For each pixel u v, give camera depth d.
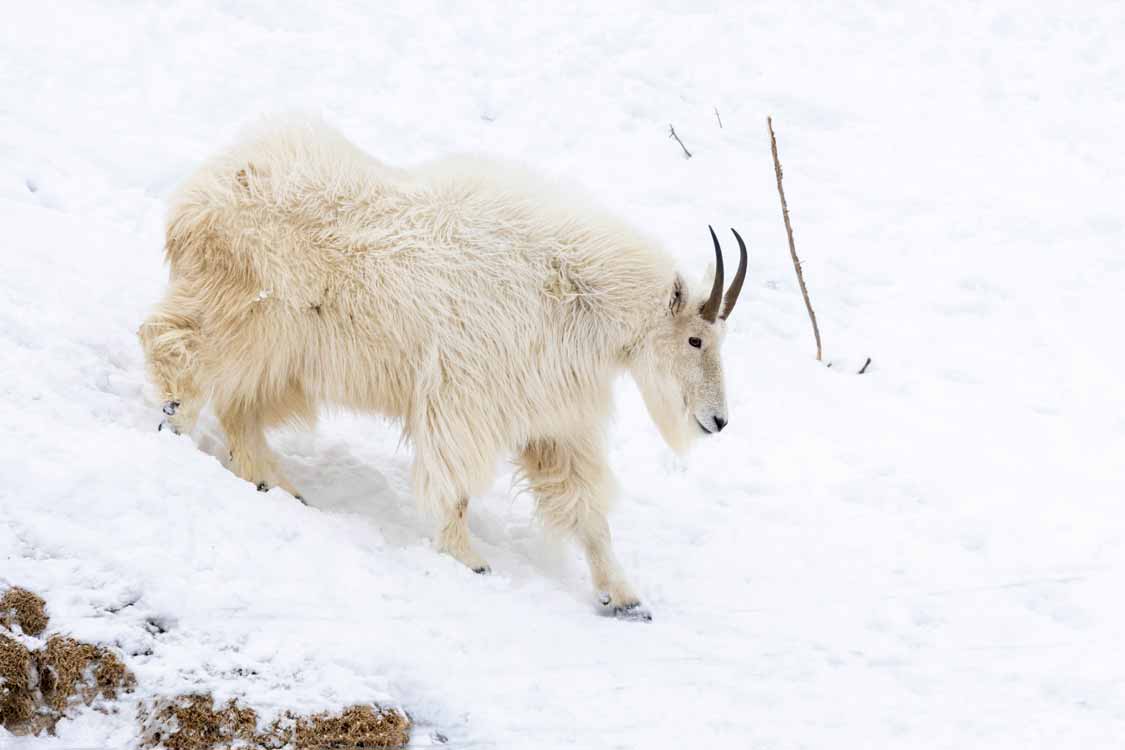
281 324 19.67
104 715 14.56
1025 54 44.75
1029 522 23.86
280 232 19.52
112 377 20.62
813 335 31.47
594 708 16.64
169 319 19.62
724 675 18.28
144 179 31.00
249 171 19.77
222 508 17.56
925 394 29.20
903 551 22.91
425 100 38.12
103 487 16.69
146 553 16.09
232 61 37.28
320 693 15.25
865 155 39.38
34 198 28.09
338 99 37.09
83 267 24.17
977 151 40.00
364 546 19.11
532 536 22.94
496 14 42.56
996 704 18.02
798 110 40.94
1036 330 32.00
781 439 26.95
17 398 18.27
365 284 19.66
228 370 19.89
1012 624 20.39
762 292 32.72
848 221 36.25
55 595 15.16
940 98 42.47
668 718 16.72
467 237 20.11
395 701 15.60
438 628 17.31
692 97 40.84
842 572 22.14
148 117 34.03
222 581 16.33
